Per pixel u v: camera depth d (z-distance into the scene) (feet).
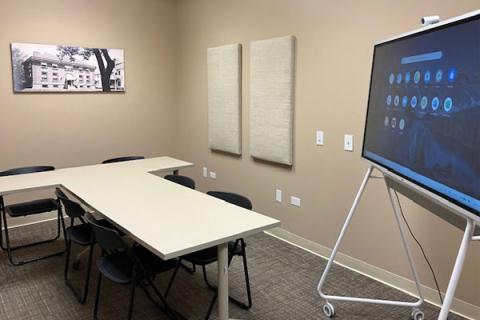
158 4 17.21
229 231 7.14
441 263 9.05
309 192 12.17
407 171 6.44
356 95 10.43
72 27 15.25
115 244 7.67
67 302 9.53
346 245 11.22
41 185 10.46
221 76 15.06
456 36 5.27
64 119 15.52
